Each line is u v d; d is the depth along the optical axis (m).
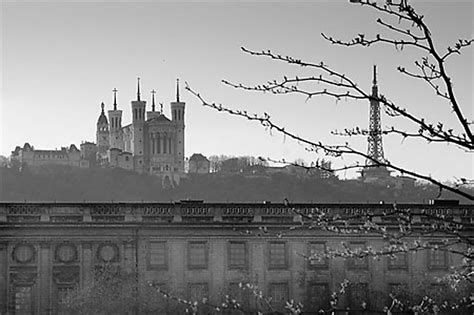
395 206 19.56
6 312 74.69
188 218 77.69
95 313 75.12
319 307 77.62
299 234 78.25
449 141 14.74
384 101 14.80
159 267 76.81
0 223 75.00
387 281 78.50
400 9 14.14
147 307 75.56
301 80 15.11
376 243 77.62
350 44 14.77
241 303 76.88
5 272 75.00
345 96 15.06
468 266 22.05
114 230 76.62
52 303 75.31
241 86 15.33
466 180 15.73
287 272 77.94
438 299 76.56
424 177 15.14
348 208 76.69
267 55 15.30
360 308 77.38
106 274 76.00
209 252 77.56
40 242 75.69
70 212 76.44
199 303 76.25
